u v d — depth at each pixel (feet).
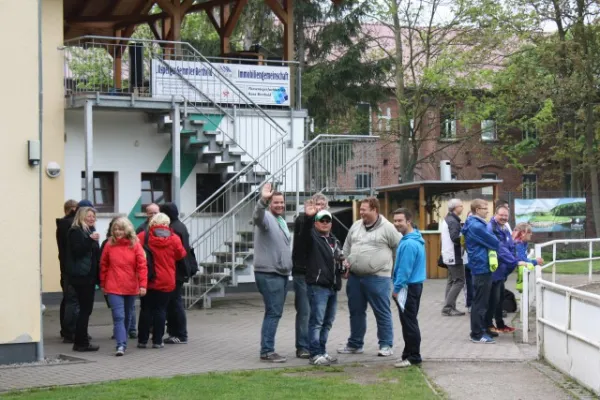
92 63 68.49
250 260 65.16
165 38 84.43
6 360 39.50
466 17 127.54
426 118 141.59
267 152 73.41
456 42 130.41
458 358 40.83
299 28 120.47
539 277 41.32
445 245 57.00
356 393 32.27
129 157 69.82
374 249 41.14
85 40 74.13
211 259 68.64
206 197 73.51
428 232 87.81
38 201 40.24
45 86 64.80
